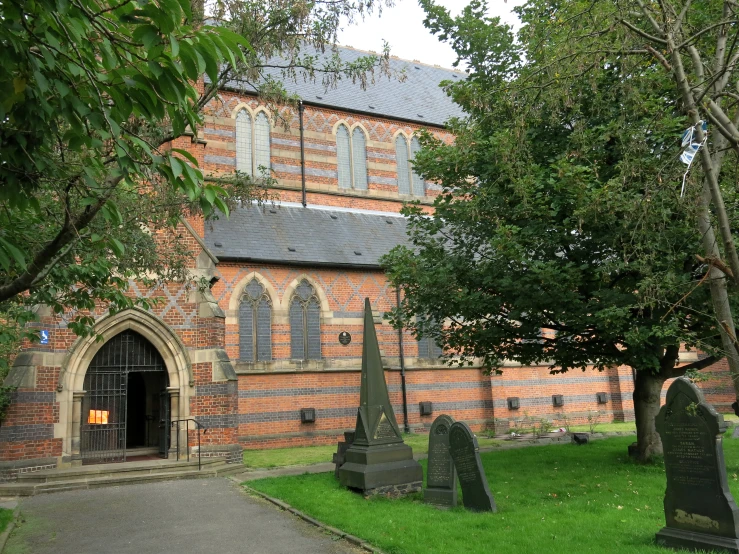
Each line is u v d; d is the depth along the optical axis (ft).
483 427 78.89
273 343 68.54
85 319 29.30
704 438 23.30
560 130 41.63
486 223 43.65
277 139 81.92
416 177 91.76
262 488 39.14
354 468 36.52
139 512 34.37
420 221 48.16
